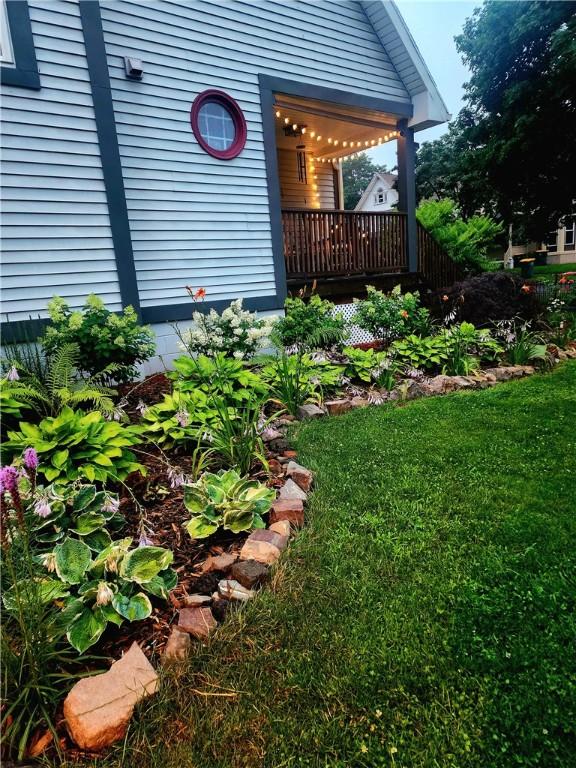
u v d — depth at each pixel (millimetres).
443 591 1688
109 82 4449
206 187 5520
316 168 10469
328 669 1383
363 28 6863
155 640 1515
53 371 2980
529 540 1977
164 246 5262
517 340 5758
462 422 3516
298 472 2586
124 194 4680
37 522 1803
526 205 16953
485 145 16172
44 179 4230
